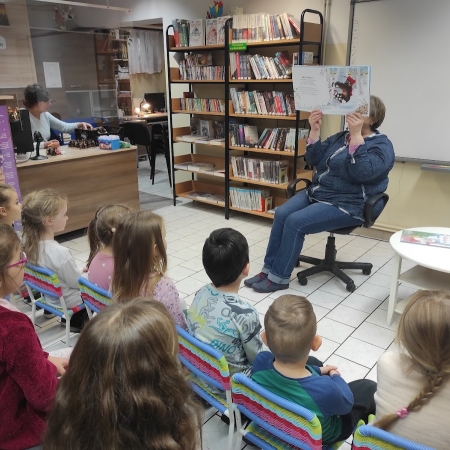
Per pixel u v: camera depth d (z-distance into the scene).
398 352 1.06
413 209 3.58
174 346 0.74
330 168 2.81
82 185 3.87
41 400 1.09
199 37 4.17
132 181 4.30
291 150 3.79
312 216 2.73
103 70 6.63
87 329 0.70
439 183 3.39
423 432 0.97
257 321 1.53
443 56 3.11
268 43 3.64
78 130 4.46
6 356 1.05
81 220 3.94
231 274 1.54
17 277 1.26
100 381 0.66
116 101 6.98
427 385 0.96
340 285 2.94
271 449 1.21
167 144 5.65
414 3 3.13
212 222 4.32
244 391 1.18
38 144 3.62
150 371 0.67
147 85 8.25
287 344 1.17
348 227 2.80
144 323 0.69
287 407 1.05
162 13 5.08
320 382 1.17
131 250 1.57
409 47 3.24
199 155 4.93
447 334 0.94
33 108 4.12
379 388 1.07
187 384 0.75
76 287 2.20
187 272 3.13
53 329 2.37
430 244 2.30
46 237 2.12
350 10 3.45
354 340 2.29
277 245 2.89
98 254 1.99
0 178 3.01
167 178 6.42
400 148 3.49
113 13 5.58
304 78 2.59
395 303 2.39
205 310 1.52
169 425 0.69
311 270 2.98
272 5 3.98
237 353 1.53
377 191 2.73
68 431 0.67
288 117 3.67
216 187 4.92
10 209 2.08
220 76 4.17
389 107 3.46
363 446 0.93
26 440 1.10
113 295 1.61
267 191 4.24
